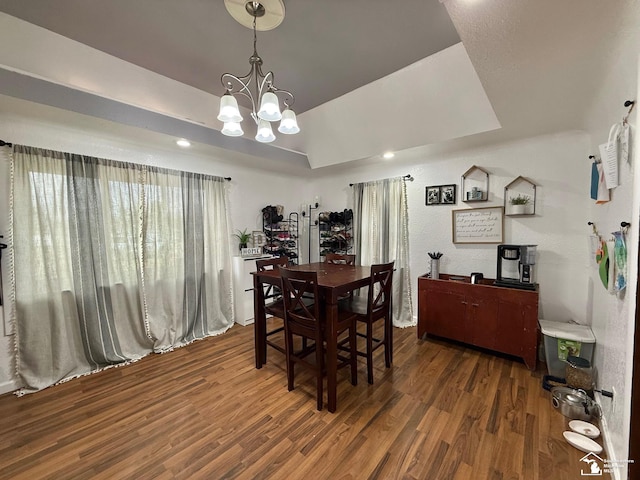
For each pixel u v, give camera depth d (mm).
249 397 2008
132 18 1796
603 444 1500
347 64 2289
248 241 3814
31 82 1780
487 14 1162
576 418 1712
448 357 2604
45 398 2008
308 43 2029
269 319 3822
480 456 1464
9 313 2098
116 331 2574
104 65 2188
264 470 1396
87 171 2424
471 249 3098
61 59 2016
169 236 2953
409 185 3578
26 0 1634
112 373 2363
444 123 2588
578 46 1313
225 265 3514
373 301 2316
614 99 1537
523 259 2531
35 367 2143
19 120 2111
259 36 1961
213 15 1773
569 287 2516
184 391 2086
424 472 1375
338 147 3490
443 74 2236
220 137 2877
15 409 1885
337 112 3049
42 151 2199
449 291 2816
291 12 1725
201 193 3246
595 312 2070
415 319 3566
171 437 1624
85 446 1557
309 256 4840
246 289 3539
